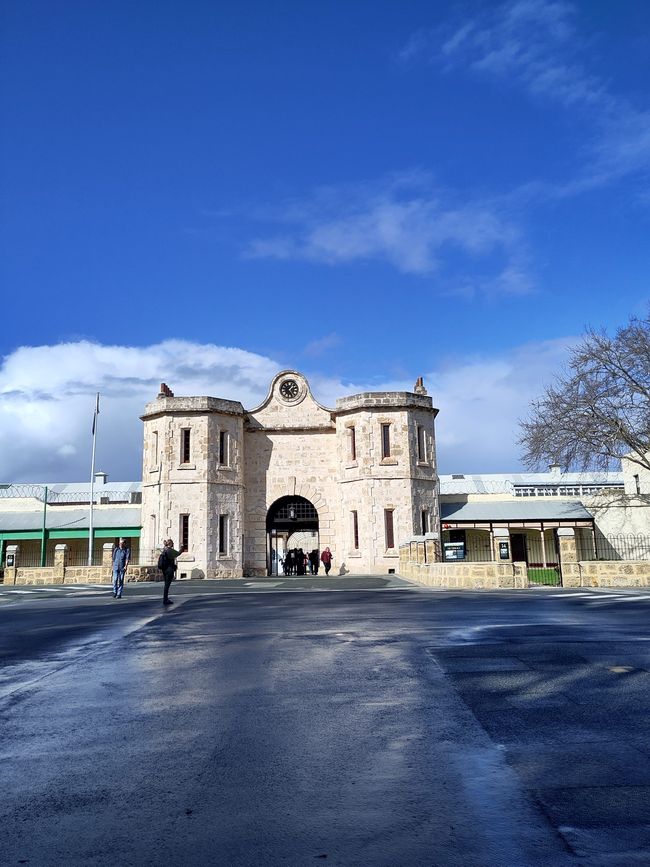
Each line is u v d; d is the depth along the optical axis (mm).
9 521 46000
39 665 9500
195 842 3766
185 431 41844
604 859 3465
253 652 10117
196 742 5609
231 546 41562
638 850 3549
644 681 7465
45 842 3803
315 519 45250
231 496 42031
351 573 42062
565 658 8969
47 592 29031
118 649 10844
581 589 25438
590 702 6594
